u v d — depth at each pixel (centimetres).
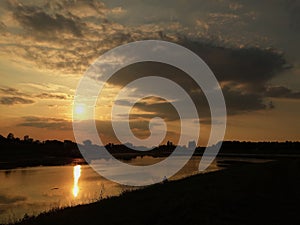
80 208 2055
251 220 1459
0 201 3297
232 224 1388
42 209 2842
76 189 4106
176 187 2514
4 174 6300
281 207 1708
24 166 8656
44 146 15288
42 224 1706
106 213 1731
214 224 1384
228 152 17212
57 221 1708
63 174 6284
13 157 11531
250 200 1855
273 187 2305
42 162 10294
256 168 3806
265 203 1794
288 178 2778
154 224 1428
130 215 1608
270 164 4341
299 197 1967
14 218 2405
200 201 1794
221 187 2330
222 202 1778
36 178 5525
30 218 1961
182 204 1722
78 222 1616
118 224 1479
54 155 13688
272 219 1478
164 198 1994
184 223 1415
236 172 3481
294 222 1433
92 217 1678
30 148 14138
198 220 1448
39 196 3600
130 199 2144
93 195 3581
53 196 3584
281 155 13938
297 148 17075
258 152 16362
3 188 4231
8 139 15050
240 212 1595
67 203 3102
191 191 2188
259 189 2217
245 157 13125
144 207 1755
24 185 4559
